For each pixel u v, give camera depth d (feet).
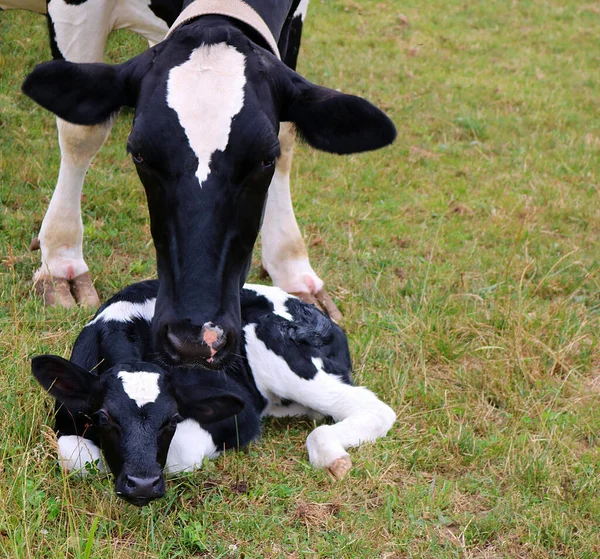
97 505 9.18
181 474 9.64
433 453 10.08
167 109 9.14
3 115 14.66
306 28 23.36
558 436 10.34
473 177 16.69
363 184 15.48
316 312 10.69
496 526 9.41
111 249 12.43
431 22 26.61
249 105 9.21
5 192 13.00
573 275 13.19
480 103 20.75
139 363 9.52
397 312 12.00
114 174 13.97
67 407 9.62
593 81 23.84
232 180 9.09
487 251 13.67
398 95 20.06
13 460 9.35
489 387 10.96
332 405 10.36
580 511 9.61
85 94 9.53
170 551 9.05
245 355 10.39
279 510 9.41
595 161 18.16
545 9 30.04
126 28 11.60
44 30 17.21
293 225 12.16
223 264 9.06
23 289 11.60
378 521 9.34
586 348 11.75
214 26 9.58
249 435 10.07
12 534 8.81
